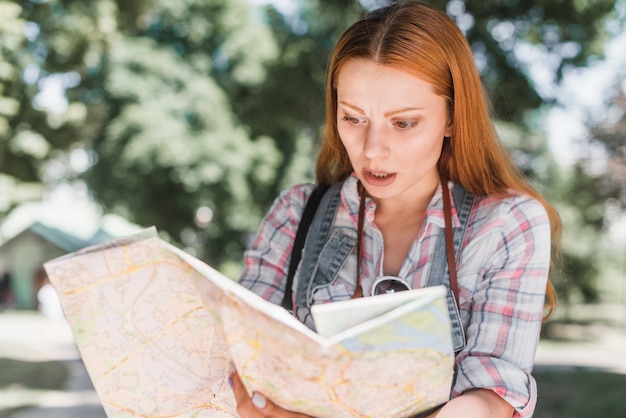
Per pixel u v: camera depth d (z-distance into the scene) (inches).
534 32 461.4
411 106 64.0
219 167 1077.1
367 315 51.4
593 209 935.7
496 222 68.0
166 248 55.9
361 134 65.6
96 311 56.9
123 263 56.5
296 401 53.4
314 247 74.5
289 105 582.2
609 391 428.5
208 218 1157.1
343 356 50.0
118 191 1072.8
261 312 50.3
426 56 64.2
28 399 406.6
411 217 72.6
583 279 1176.8
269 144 1096.8
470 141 69.4
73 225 1006.4
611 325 1136.2
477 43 451.8
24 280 1116.5
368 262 72.6
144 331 57.7
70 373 514.3
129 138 1061.1
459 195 71.0
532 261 66.4
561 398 404.5
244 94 1077.1
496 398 60.1
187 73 1092.5
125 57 1074.1
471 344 64.5
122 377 58.3
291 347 50.5
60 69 510.6
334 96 75.5
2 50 468.4
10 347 681.6
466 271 68.3
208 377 59.9
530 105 465.7
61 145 548.4
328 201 75.9
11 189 537.6
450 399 62.3
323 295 72.4
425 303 49.8
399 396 52.8
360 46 64.6
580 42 466.9
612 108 848.9
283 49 582.6
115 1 524.1
